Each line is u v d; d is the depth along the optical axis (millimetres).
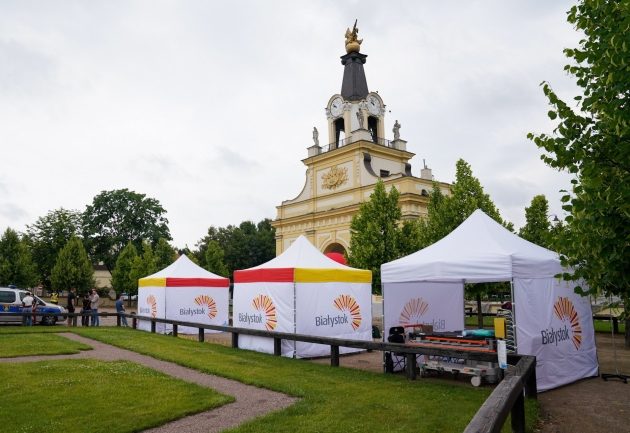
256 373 9367
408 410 6621
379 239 22891
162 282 19438
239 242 67375
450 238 10312
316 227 38750
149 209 59938
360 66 41750
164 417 6285
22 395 7395
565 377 9016
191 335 19016
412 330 11289
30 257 40375
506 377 5648
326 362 12094
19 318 22547
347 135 39406
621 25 4594
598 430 6164
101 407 6758
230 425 6094
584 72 5355
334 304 13469
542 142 5387
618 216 4766
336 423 6016
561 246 5309
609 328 19609
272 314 13125
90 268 40531
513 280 8375
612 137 4895
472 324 22453
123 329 19828
